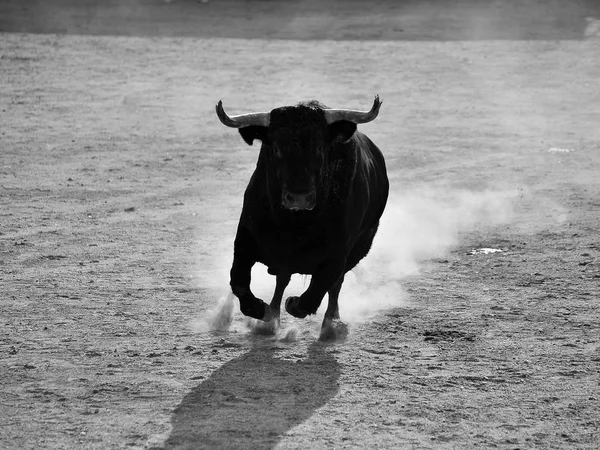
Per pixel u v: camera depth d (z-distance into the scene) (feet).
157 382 60.54
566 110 214.28
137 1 387.55
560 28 347.36
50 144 167.12
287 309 68.18
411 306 79.71
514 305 79.82
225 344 68.69
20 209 117.39
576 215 116.98
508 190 134.51
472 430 53.88
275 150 65.00
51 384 60.08
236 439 51.90
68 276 87.56
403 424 54.54
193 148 167.02
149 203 123.34
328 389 59.98
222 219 114.83
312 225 67.15
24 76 244.63
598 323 74.54
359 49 303.27
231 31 335.67
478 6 390.21
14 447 50.72
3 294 81.05
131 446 50.96
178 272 90.07
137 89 232.12
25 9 361.71
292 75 257.14
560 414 56.34
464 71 268.21
